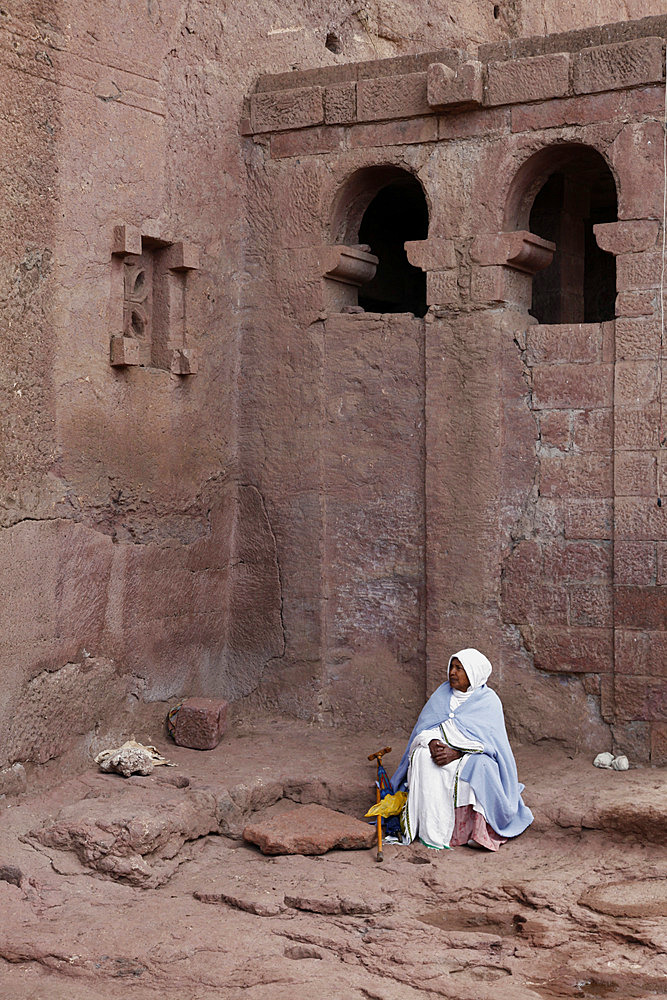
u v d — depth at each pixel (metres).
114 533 7.02
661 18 6.80
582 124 6.95
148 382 7.23
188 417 7.55
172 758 7.08
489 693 6.52
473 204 7.27
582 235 8.36
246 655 7.99
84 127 6.69
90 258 6.76
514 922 5.27
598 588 7.00
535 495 7.17
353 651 7.70
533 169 7.27
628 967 4.74
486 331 7.25
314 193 7.71
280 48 8.28
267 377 7.90
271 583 7.91
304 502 7.80
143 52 7.10
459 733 6.24
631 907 5.31
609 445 6.96
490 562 7.26
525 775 6.71
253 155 7.91
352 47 9.13
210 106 7.64
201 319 7.61
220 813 6.30
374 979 4.69
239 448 8.00
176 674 7.57
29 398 6.37
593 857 5.95
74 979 4.71
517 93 7.08
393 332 7.54
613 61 6.82
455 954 4.87
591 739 7.02
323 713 7.76
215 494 7.83
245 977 4.67
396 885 5.61
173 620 7.52
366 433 7.64
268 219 7.87
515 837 6.22
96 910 5.32
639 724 6.88
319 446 7.74
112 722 7.04
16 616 6.29
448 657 7.35
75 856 5.72
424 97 7.34
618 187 6.87
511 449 7.23
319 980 4.66
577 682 7.08
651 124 6.76
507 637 7.25
